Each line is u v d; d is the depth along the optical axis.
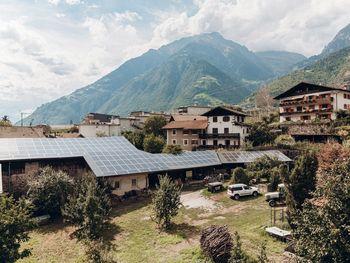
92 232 30.56
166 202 33.53
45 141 50.25
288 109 79.56
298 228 15.83
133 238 30.89
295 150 60.50
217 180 53.59
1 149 43.69
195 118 96.50
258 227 30.31
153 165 51.03
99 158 48.31
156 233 31.92
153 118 93.31
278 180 45.03
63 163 47.22
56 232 33.69
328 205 14.27
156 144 68.88
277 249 24.89
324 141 64.62
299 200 24.89
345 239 13.39
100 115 130.00
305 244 14.70
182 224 34.25
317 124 65.94
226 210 38.19
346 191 14.07
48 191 37.47
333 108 70.38
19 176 42.62
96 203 31.39
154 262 25.28
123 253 27.44
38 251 28.86
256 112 118.44
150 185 52.25
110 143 56.09
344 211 14.02
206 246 25.11
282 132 74.50
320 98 72.31
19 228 19.19
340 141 61.31
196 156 59.50
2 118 87.38
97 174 42.97
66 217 36.94
